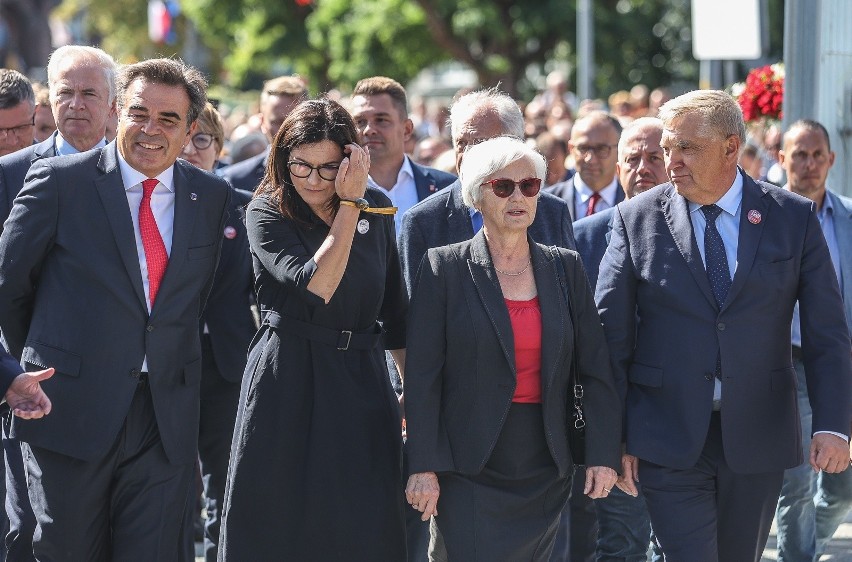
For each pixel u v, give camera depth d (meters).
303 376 17.92
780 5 94.00
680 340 18.47
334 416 17.86
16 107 23.98
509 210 17.89
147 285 18.94
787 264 18.42
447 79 177.62
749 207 18.62
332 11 110.88
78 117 21.73
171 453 19.00
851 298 24.80
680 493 18.53
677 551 18.36
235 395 24.09
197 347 19.56
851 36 30.89
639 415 18.72
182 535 20.02
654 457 18.42
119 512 19.05
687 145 18.33
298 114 17.86
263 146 34.38
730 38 31.23
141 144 18.62
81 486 18.59
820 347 18.59
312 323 17.91
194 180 19.47
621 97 64.44
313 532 17.73
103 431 18.41
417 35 107.38
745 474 18.48
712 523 18.52
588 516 23.34
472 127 21.77
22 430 18.56
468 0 100.50
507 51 107.38
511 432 17.97
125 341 18.58
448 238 21.48
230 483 17.98
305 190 17.77
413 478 17.75
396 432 18.50
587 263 23.48
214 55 155.50
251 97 106.88
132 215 18.95
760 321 18.36
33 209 18.55
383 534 17.97
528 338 17.98
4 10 146.25
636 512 22.92
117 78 19.36
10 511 20.91
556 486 18.36
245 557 17.77
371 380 18.28
